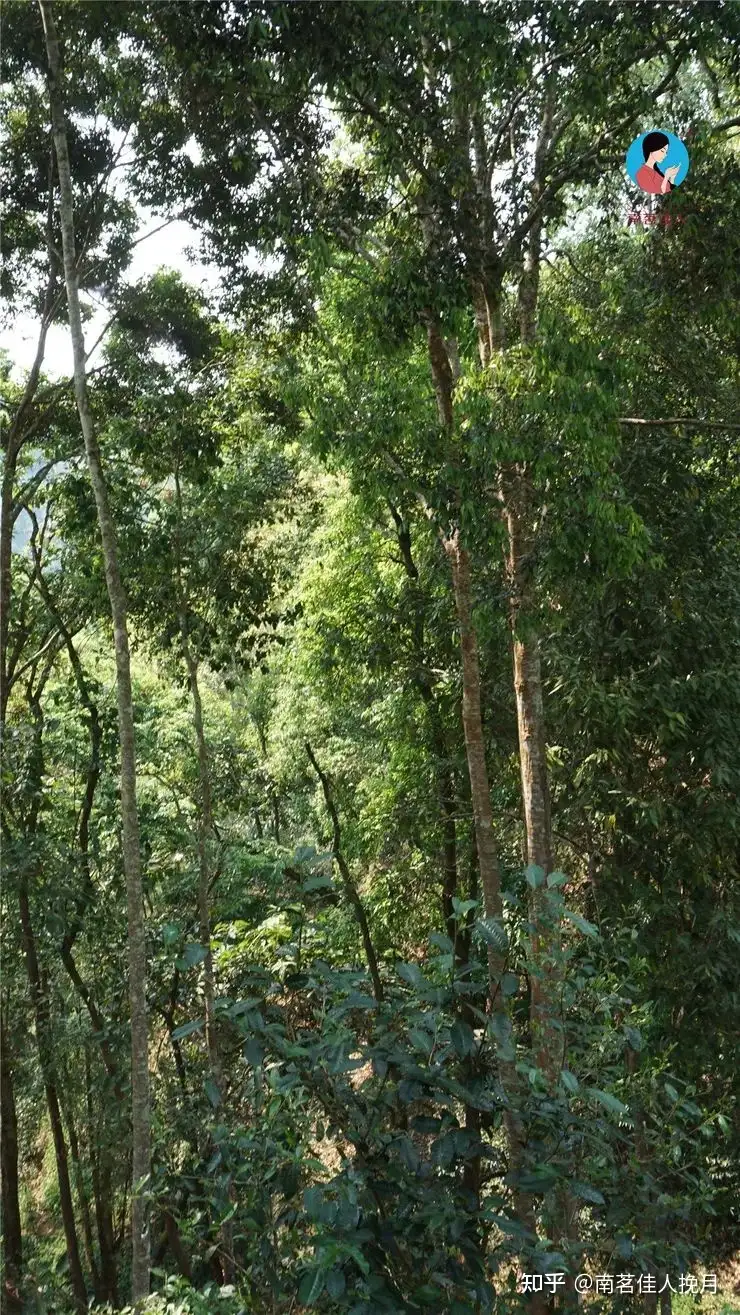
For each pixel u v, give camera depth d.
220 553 10.95
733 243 8.32
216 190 10.73
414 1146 3.71
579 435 6.67
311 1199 3.35
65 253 8.73
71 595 13.54
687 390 10.45
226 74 8.10
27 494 12.86
